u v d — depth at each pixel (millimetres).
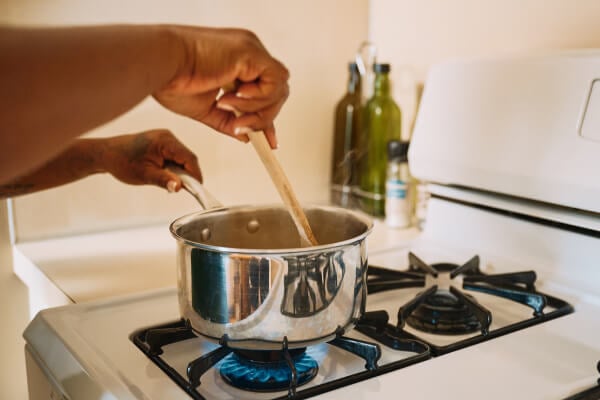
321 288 467
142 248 911
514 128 723
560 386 469
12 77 286
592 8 750
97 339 571
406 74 1079
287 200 530
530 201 739
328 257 468
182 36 409
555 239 716
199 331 493
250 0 1042
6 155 301
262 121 496
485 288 649
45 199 953
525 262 753
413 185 1038
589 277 682
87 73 316
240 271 460
